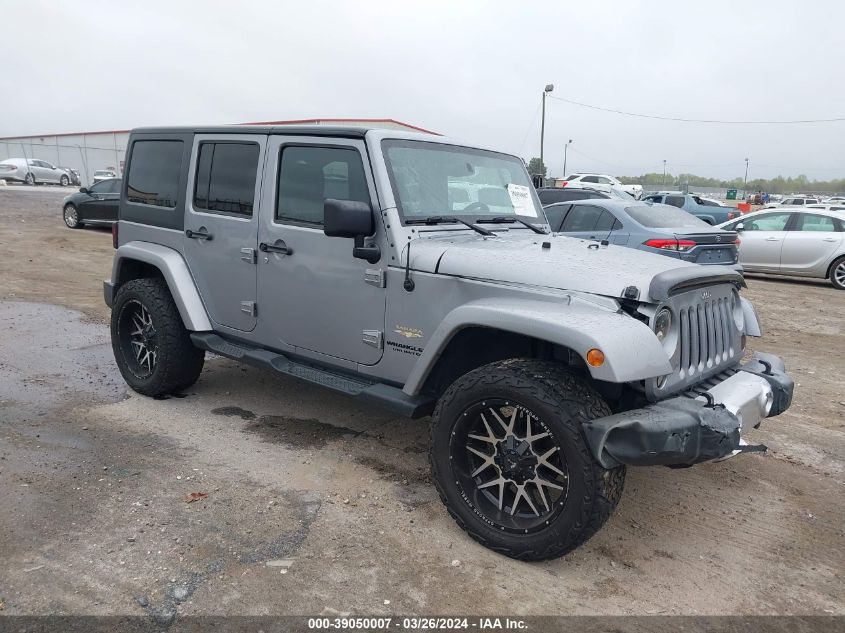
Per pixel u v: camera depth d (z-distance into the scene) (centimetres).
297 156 412
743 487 407
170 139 500
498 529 317
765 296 1164
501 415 322
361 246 366
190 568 301
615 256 363
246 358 441
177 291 474
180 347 495
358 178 379
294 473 401
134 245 521
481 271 335
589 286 309
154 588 286
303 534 333
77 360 610
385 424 485
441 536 337
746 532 355
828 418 537
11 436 435
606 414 296
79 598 278
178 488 375
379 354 380
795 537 352
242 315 454
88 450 420
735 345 381
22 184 3706
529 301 318
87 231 1709
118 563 303
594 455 282
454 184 411
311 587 292
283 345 432
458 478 329
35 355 620
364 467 413
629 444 277
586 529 292
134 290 508
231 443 441
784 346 792
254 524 340
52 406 493
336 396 539
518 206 454
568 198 1297
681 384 322
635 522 361
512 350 356
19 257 1205
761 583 311
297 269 411
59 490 366
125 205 541
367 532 338
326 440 452
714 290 355
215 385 555
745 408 327
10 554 306
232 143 451
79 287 962
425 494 381
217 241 460
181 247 489
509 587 298
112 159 4556
